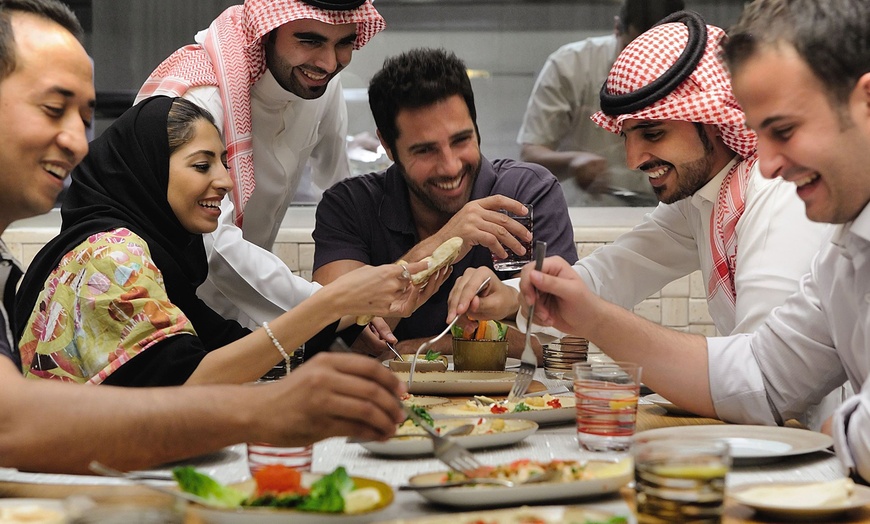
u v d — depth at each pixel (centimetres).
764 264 209
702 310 365
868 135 134
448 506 121
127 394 128
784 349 177
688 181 231
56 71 142
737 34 139
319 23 286
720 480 104
